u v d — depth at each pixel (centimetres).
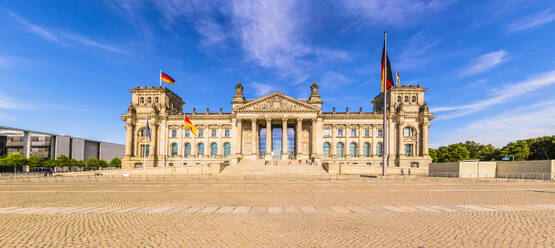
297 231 1452
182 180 5934
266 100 11406
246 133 12181
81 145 16412
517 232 1405
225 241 1284
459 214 1873
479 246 1193
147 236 1370
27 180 6259
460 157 12638
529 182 5194
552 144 10419
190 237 1348
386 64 6228
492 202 2512
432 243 1240
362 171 9181
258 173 8706
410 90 11756
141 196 3116
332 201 2628
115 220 1725
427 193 3278
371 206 2278
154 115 11819
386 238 1321
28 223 1655
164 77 10000
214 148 12488
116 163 14962
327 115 12094
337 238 1325
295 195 3131
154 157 11731
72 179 6284
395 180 5603
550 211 1966
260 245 1223
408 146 11638
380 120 12019
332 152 11969
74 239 1327
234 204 2469
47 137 14850
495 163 7119
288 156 12162
